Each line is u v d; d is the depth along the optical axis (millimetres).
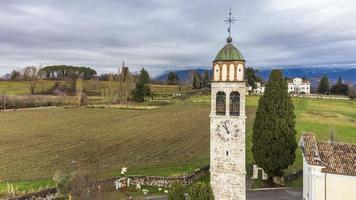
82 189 42219
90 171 52031
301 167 59625
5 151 67688
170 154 67188
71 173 45781
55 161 60812
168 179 49125
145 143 77000
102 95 169625
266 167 50812
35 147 71438
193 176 51562
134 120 107938
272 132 49688
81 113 122625
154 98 170750
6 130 89312
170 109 133375
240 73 33906
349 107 147375
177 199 34281
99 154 66750
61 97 154125
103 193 44281
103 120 107750
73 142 76812
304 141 41094
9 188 44062
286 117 49750
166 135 85812
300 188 50094
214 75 34781
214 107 34938
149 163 60250
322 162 37281
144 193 46688
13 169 55594
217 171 35062
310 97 184000
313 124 99562
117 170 55281
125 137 83188
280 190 49000
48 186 45156
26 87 186625
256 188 49906
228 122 34312
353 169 36656
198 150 70562
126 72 176125
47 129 91562
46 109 131625
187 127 96250
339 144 39938
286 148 49750
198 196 32500
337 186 36906
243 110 33969
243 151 34094
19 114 117812
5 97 141750
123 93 170500
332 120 108625
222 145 34688
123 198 44688
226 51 34125
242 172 34281
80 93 149500
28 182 47594
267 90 50500
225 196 35000
